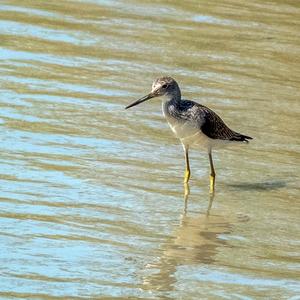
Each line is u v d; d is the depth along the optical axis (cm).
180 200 1455
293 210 1452
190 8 2469
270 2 2591
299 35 2345
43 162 1529
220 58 2147
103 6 2422
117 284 1152
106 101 1841
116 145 1642
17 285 1122
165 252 1259
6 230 1272
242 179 1569
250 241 1320
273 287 1174
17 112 1731
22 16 2297
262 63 2144
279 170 1612
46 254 1215
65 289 1124
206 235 1330
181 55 2141
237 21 2402
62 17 2312
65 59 2047
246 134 1750
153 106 1856
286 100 1945
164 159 1612
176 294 1137
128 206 1406
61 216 1339
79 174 1499
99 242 1270
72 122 1719
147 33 2255
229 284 1175
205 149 1532
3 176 1454
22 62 2005
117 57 2088
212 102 1888
